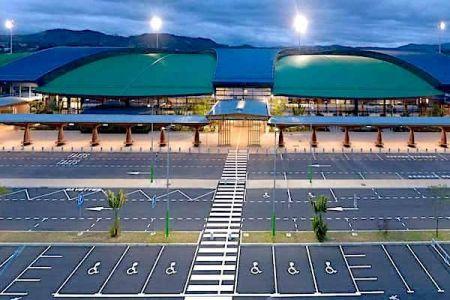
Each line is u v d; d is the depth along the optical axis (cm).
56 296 3219
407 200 5162
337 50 11881
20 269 3591
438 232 4250
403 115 10038
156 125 7769
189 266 3644
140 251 3900
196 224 4472
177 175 6144
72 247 3962
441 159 7044
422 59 11012
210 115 7625
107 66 10788
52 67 10394
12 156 7119
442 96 9969
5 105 9481
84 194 5359
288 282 3406
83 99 10200
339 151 7506
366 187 5634
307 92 9719
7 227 4372
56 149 7575
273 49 12256
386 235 4181
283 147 7738
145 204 5031
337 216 4672
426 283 3394
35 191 5450
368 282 3406
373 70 10581
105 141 8200
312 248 3950
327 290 3300
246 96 10138
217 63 10900
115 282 3406
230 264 3675
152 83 10069
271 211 4828
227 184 5753
